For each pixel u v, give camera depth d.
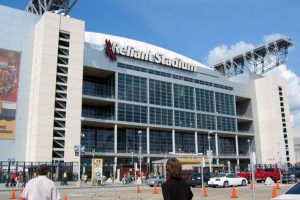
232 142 105.38
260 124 108.56
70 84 70.62
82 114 80.50
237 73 123.88
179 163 5.60
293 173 48.16
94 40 94.12
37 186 6.39
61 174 57.31
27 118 68.12
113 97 80.12
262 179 49.56
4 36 68.62
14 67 68.50
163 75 89.06
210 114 95.62
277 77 109.25
